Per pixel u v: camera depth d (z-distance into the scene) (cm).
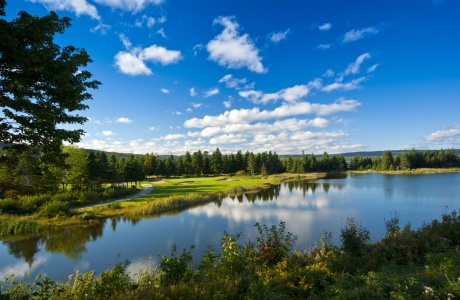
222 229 2316
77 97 645
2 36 487
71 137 725
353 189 4916
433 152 11200
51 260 1709
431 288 480
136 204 3559
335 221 2445
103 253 1820
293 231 2122
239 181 7569
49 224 2631
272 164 11800
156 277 824
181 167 10450
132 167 5919
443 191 4238
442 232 1013
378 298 479
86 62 717
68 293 694
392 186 5191
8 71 561
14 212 2994
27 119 625
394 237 987
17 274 1502
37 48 592
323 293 569
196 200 3866
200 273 746
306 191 4862
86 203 3803
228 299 524
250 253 876
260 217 2730
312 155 11525
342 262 817
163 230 2359
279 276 655
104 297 604
